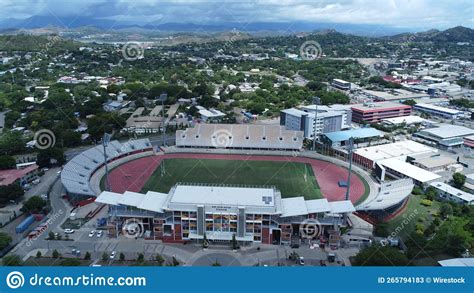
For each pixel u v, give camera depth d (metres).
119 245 79.44
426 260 71.81
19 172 113.25
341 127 165.88
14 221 90.31
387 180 118.94
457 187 112.50
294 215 79.06
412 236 78.94
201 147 142.62
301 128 160.38
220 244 80.31
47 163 125.50
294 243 80.00
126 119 181.25
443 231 81.12
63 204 99.25
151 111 196.50
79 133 152.62
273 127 146.88
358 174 121.75
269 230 79.94
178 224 80.94
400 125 179.62
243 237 79.88
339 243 79.44
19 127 165.75
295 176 118.88
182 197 82.56
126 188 108.06
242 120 185.12
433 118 199.62
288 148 139.88
